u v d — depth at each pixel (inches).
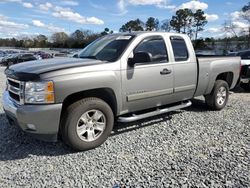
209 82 251.3
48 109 153.8
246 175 139.9
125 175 140.9
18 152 169.0
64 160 158.4
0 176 140.0
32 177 139.1
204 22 2464.3
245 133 204.5
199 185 131.0
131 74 186.2
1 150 171.5
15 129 206.8
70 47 3144.7
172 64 212.5
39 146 177.8
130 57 187.6
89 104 167.5
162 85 206.4
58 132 164.7
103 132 176.7
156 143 183.9
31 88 154.4
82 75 163.5
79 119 165.3
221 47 2001.7
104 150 172.6
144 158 160.9
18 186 130.8
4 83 485.1
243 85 397.1
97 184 132.6
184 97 230.7
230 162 154.6
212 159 159.0
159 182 133.9
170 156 163.5
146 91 196.7
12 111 165.6
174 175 140.4
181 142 185.8
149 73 196.1
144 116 200.7
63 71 158.4
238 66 286.8
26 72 159.8
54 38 3659.0
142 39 197.5
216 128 215.9
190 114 255.0
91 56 200.1
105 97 183.8
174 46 218.2
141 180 135.9
